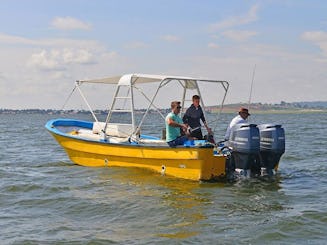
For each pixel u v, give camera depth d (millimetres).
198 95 12547
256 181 11453
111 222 7965
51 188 10781
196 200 9430
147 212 8539
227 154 11570
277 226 7543
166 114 12547
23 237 7156
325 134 30266
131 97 12453
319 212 8344
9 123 70625
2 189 10812
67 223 7934
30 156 18484
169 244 6770
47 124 15414
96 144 13258
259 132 11211
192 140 11539
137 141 12562
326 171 13344
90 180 11633
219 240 6930
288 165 14695
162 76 11930
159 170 11898
